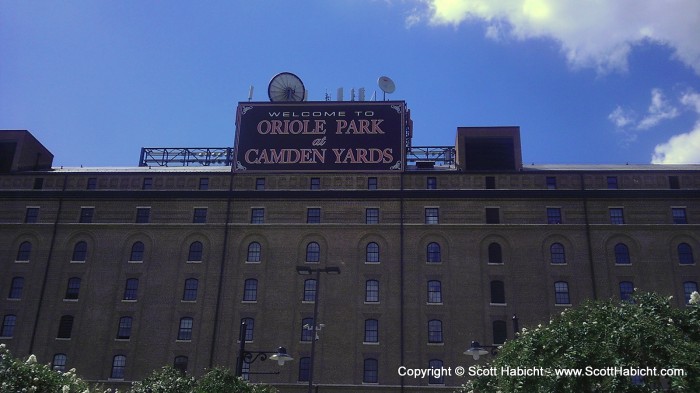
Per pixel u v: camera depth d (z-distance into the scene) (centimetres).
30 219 6500
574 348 2339
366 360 5769
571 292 5872
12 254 6369
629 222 6056
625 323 2162
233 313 6000
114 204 6488
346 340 5834
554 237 6044
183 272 6175
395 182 6372
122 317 6078
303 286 6053
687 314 2164
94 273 6238
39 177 6662
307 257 6153
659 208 6078
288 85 7162
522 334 2986
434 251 6091
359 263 6088
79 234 6388
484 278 5959
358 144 6500
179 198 6444
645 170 6269
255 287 6088
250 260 6184
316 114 6606
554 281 5916
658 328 2062
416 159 7125
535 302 5856
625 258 5953
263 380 5741
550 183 6284
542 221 6112
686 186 6184
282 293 6038
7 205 6544
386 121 6550
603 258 5950
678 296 5800
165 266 6209
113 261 6272
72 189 6600
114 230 6369
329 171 6438
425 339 5794
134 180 6606
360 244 6153
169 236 6309
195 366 5847
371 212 6278
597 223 6072
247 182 6488
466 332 5791
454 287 5947
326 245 6169
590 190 6162
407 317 5875
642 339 2052
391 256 6091
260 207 6359
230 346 5894
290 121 6600
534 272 5944
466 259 6025
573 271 5931
